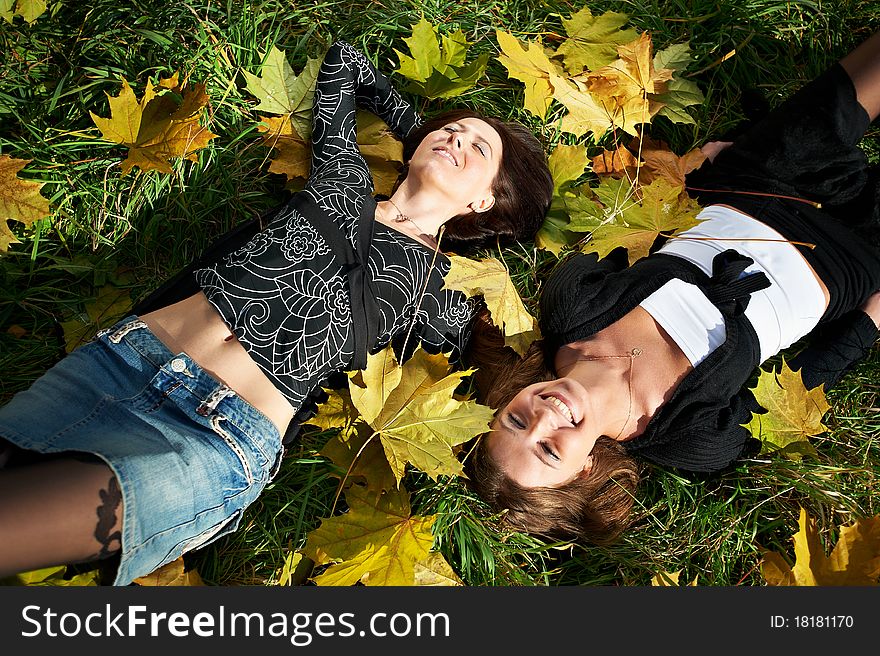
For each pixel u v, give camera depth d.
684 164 2.03
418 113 2.08
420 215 1.80
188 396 1.50
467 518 1.87
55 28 1.91
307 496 1.82
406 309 1.72
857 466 2.00
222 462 1.49
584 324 1.76
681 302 1.78
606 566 1.95
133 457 1.36
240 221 1.95
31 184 1.66
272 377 1.57
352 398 1.60
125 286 1.89
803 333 1.90
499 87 2.13
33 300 1.86
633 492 1.90
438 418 1.64
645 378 1.75
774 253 1.86
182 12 1.94
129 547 1.35
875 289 1.94
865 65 1.88
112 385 1.50
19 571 1.27
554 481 1.72
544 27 2.17
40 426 1.38
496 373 1.86
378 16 2.07
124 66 1.92
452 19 2.12
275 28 2.04
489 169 1.82
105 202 1.89
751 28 2.22
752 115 2.16
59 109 1.91
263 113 1.99
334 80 1.82
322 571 1.77
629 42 2.01
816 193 1.95
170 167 1.78
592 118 1.97
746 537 1.96
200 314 1.56
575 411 1.68
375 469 1.75
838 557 1.68
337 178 1.72
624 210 1.84
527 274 2.05
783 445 1.85
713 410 1.76
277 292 1.57
